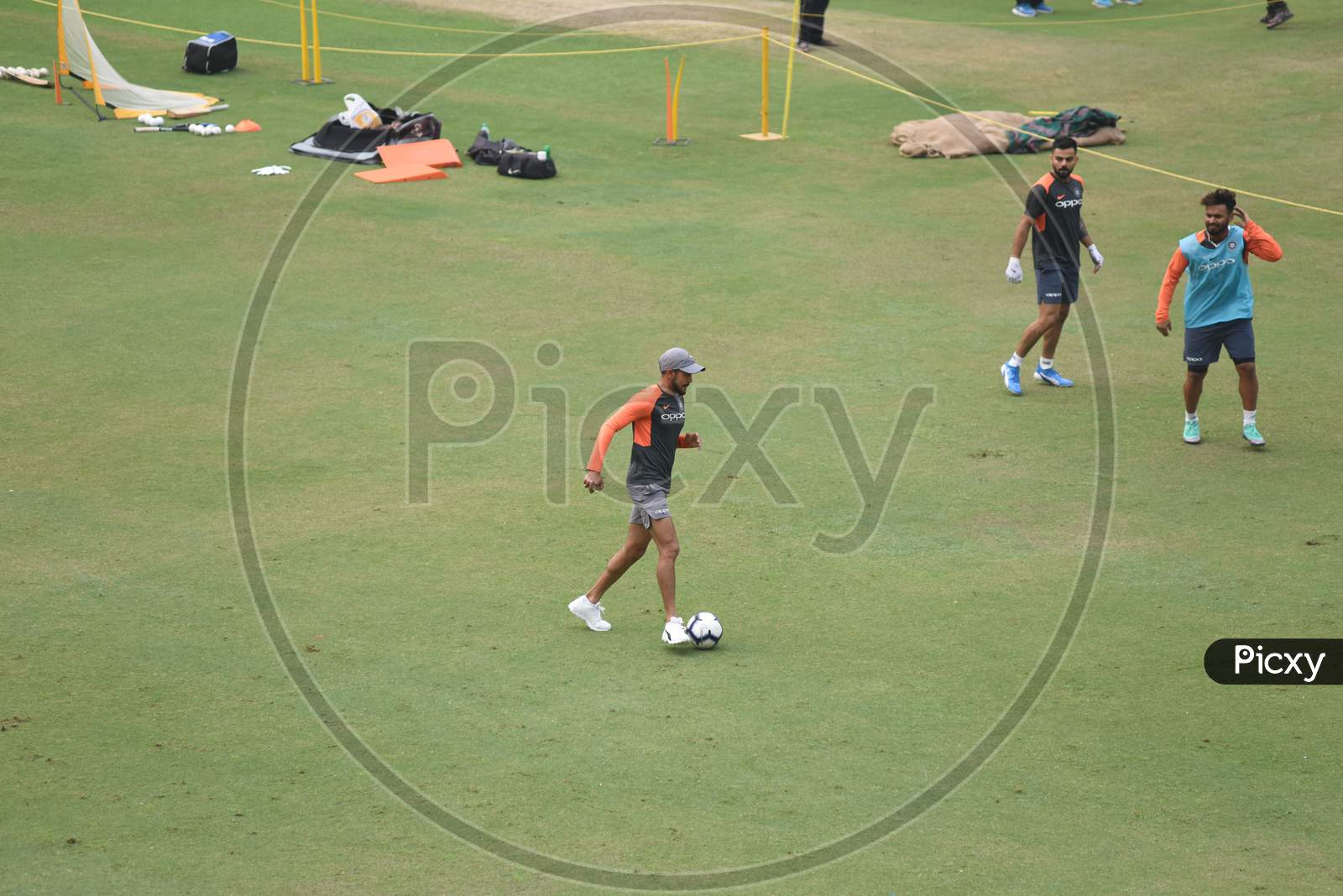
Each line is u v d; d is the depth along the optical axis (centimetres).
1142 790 2617
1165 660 3130
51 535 3753
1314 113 9544
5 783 2594
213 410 4759
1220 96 10088
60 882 2298
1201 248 4322
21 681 2978
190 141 8462
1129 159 8706
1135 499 4106
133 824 2477
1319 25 12188
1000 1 14012
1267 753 2744
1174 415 4856
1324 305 6081
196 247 6656
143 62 10038
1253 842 2444
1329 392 5031
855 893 2302
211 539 3762
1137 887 2312
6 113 8712
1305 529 3856
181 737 2778
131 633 3219
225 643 3189
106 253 6506
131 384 4981
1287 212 7538
